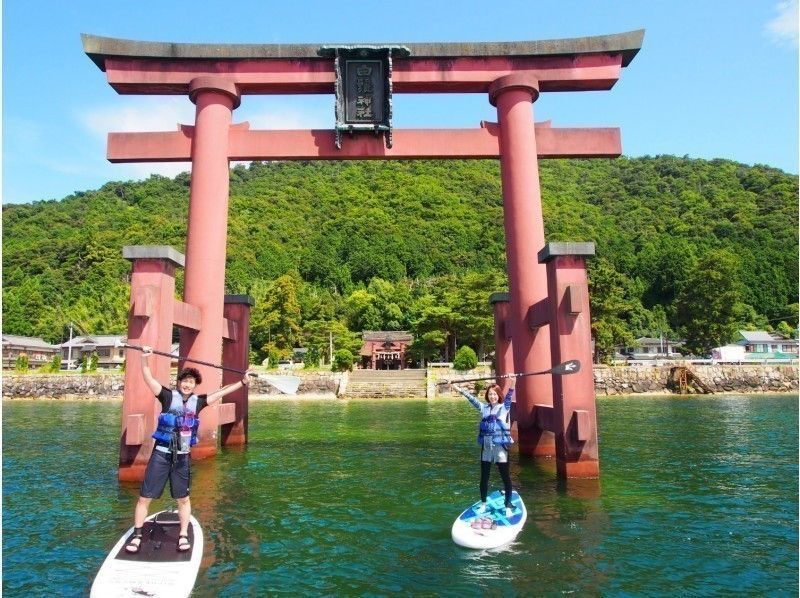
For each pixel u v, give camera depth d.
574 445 9.71
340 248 94.88
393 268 89.38
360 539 6.50
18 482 9.73
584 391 9.70
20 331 70.00
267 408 30.45
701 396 39.41
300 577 5.33
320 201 118.25
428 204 113.81
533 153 12.77
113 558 5.31
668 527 6.96
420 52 13.02
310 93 13.60
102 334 68.56
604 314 49.66
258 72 12.99
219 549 6.13
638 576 5.35
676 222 94.00
